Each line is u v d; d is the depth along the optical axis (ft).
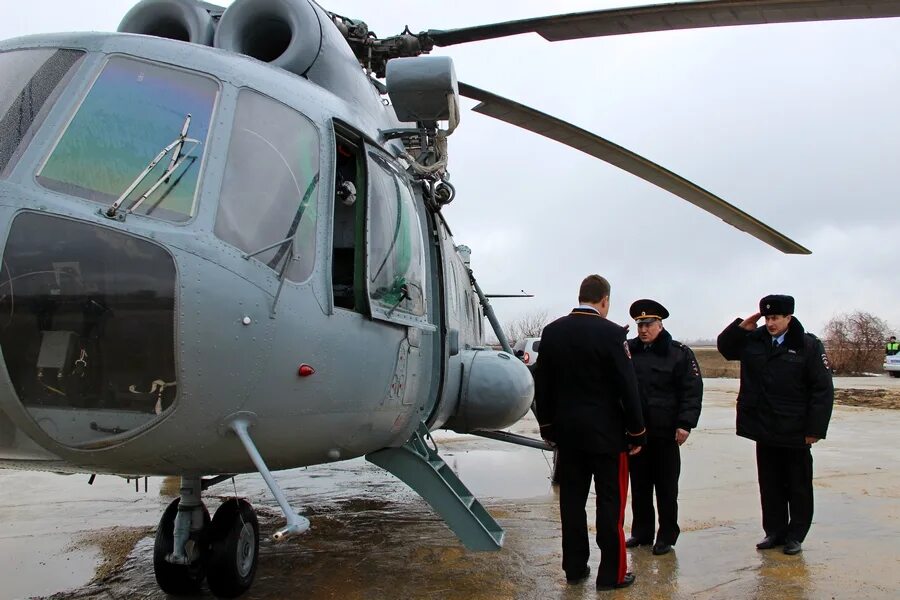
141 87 10.33
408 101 14.12
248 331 9.69
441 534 18.43
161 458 9.75
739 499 22.53
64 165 9.34
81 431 9.09
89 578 15.05
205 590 14.05
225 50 12.34
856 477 26.00
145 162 9.75
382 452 15.55
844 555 16.01
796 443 15.97
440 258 16.94
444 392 16.55
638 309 17.12
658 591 13.53
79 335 8.90
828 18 14.57
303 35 13.51
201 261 9.37
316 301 10.86
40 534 18.88
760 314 16.57
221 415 9.71
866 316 164.04
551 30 16.26
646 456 17.10
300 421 10.88
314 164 11.64
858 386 87.20
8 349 8.62
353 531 18.81
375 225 13.05
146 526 19.83
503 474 28.40
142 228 9.22
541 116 17.46
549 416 14.11
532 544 17.07
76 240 8.93
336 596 13.34
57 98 9.90
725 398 72.18
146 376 9.11
